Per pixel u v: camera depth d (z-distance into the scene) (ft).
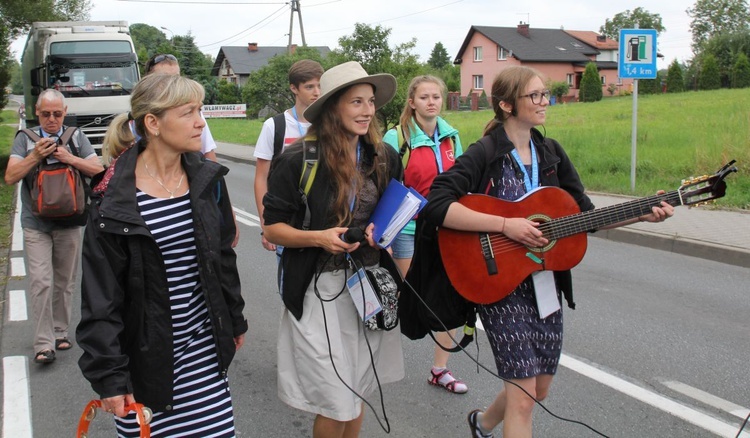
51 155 15.55
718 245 26.22
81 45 55.16
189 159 8.45
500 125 9.98
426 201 9.16
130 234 7.73
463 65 224.74
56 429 13.26
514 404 9.46
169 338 8.13
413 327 10.48
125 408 7.61
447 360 15.75
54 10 79.36
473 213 9.38
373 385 9.95
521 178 9.82
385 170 9.62
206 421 8.57
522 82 9.46
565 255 9.66
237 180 52.34
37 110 15.70
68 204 15.53
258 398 14.49
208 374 8.59
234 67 249.34
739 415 13.26
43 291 16.10
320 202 9.25
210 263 8.27
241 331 9.03
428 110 13.80
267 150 15.16
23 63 75.31
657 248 28.25
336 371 9.19
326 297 9.37
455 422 13.28
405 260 13.99
